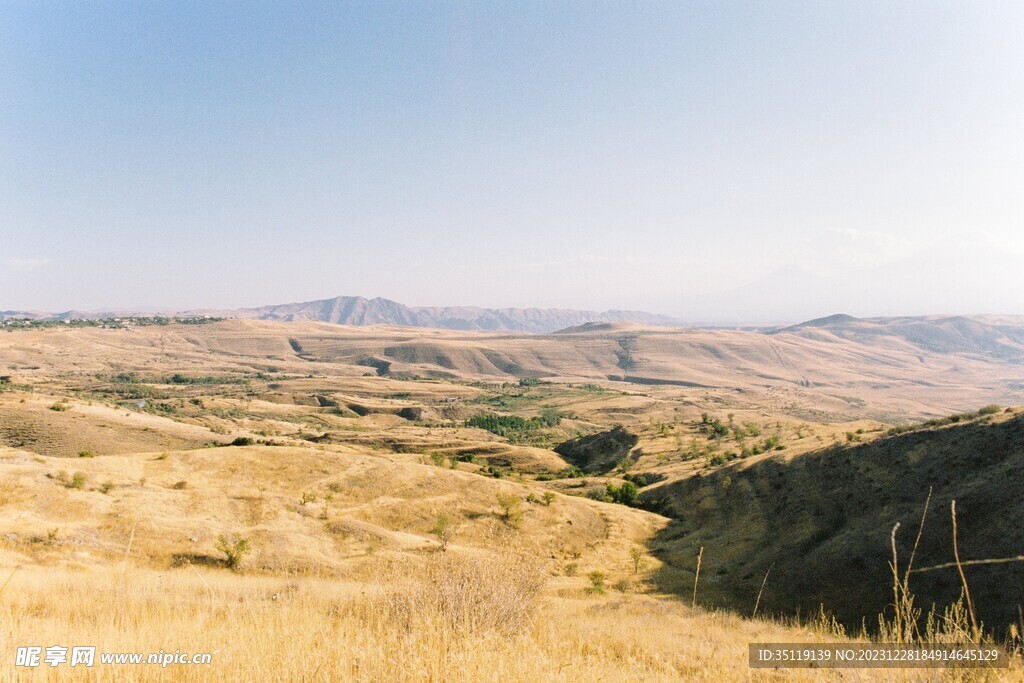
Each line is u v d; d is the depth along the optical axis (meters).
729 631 17.64
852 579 45.25
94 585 16.05
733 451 139.38
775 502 78.81
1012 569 31.27
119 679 5.85
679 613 24.75
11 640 6.93
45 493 50.22
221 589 18.50
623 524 80.88
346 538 54.41
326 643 6.88
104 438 151.12
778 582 51.97
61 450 138.25
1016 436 55.81
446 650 6.75
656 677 8.23
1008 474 45.34
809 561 52.59
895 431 80.00
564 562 63.69
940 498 50.38
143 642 7.37
